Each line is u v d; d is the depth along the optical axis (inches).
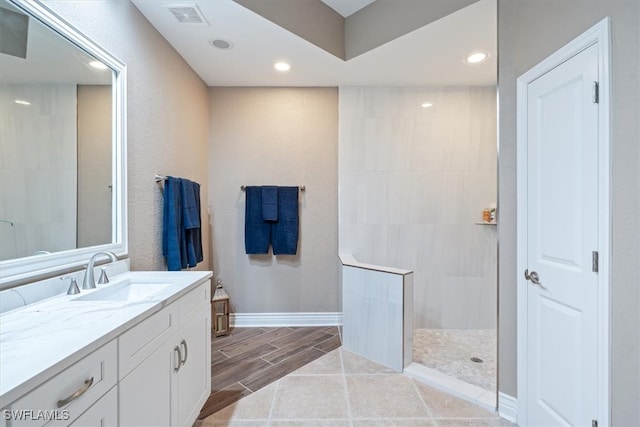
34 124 47.8
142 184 74.7
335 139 120.9
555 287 55.0
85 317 40.2
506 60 66.6
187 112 100.0
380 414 68.3
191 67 102.7
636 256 41.2
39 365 27.7
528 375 62.0
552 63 54.7
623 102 42.6
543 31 57.3
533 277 60.1
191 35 83.8
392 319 88.2
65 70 53.0
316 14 89.7
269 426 64.2
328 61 98.7
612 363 44.3
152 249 78.9
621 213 43.0
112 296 56.6
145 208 75.9
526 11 61.4
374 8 91.2
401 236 118.9
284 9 81.3
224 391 76.9
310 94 120.2
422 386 79.4
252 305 121.0
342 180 118.8
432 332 116.3
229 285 120.8
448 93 118.1
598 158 46.0
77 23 54.3
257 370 87.3
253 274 121.0
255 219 117.1
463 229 118.9
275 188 117.6
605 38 44.4
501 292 68.5
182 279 62.4
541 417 58.7
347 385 79.7
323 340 108.2
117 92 65.4
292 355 96.7
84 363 32.3
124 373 39.2
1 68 42.7
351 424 65.1
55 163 51.5
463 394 73.9
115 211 65.7
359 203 119.0
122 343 38.8
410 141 118.4
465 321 119.4
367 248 119.0
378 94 118.0
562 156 53.2
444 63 99.9
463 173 118.9
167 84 86.9
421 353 98.3
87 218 58.2
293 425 64.7
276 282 121.3
